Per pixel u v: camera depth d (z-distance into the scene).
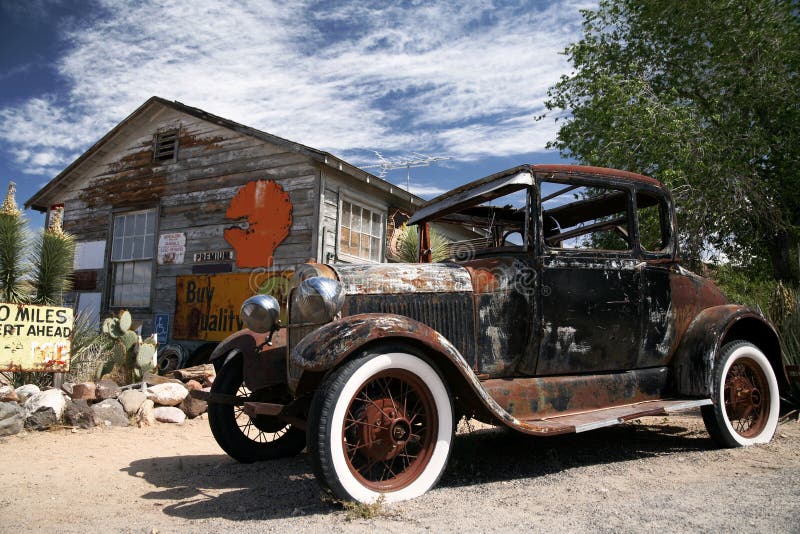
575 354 3.68
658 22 13.14
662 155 10.16
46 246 7.02
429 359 2.92
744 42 12.09
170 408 5.37
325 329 2.78
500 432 4.89
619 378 3.85
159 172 10.70
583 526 2.29
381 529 2.31
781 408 5.45
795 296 6.17
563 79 13.16
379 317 2.84
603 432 4.80
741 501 2.55
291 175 9.18
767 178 12.03
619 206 4.30
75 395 5.29
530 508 2.59
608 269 3.83
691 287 4.28
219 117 9.85
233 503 2.89
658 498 2.67
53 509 2.83
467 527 2.31
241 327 9.22
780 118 11.99
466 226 4.46
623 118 10.56
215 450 4.35
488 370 3.47
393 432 2.80
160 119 10.84
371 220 10.23
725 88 12.41
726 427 3.93
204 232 9.98
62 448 4.21
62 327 5.47
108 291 10.95
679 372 4.07
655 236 4.44
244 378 3.70
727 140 11.30
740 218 11.49
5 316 5.18
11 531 2.48
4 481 3.35
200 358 9.12
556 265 3.63
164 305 10.20
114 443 4.44
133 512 2.77
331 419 2.61
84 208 11.59
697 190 10.12
